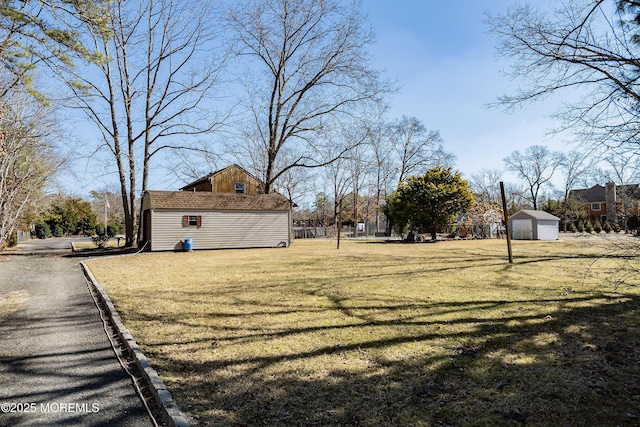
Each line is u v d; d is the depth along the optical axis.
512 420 2.88
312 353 4.36
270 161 26.88
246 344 4.70
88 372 3.99
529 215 31.02
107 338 5.14
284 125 26.58
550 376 3.64
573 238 32.41
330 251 19.52
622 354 4.17
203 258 16.14
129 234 23.78
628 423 2.82
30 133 22.05
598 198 50.12
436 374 3.73
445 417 2.94
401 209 30.23
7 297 7.91
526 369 3.81
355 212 48.69
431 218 29.00
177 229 21.20
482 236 34.25
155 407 3.23
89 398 3.39
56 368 4.09
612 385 3.45
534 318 5.57
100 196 65.62
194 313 6.23
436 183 28.81
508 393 3.31
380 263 13.25
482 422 2.86
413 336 4.88
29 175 25.56
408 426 2.82
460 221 34.09
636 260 5.34
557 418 2.90
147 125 24.20
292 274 10.61
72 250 22.30
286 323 5.59
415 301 6.84
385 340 4.75
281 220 24.30
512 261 12.92
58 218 49.84
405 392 3.37
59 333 5.37
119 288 8.58
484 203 35.59
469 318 5.64
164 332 5.21
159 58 23.97
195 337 4.98
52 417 3.04
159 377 3.71
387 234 45.09
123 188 23.83
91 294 8.19
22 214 29.28
